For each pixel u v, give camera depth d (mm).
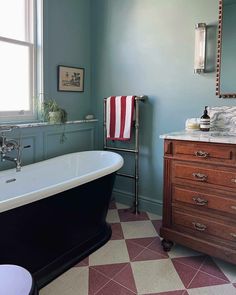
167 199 2092
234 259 1806
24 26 2619
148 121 2828
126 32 2887
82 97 3195
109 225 2559
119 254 2109
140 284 1768
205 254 2104
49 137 2805
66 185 1860
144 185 2938
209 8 2338
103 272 1891
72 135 3057
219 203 1844
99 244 2229
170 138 2006
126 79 2947
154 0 2652
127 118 2822
